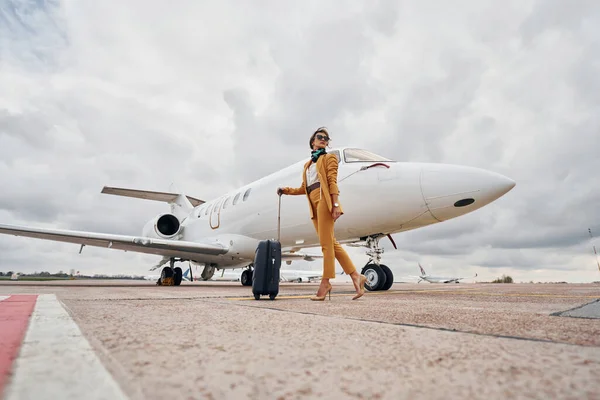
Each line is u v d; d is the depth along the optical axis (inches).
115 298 137.4
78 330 57.8
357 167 289.7
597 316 85.7
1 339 49.4
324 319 76.6
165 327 63.2
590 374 34.5
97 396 26.9
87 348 44.1
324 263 147.4
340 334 57.2
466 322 73.2
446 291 262.8
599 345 48.6
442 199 249.1
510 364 38.4
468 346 47.8
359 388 30.8
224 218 454.9
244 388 30.5
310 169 159.6
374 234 290.5
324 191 145.4
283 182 363.9
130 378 32.3
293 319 76.2
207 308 100.0
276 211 362.9
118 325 64.5
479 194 241.3
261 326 65.5
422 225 269.3
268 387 30.9
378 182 272.8
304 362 39.4
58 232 378.9
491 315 87.7
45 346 44.9
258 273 146.9
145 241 401.1
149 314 83.1
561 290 265.7
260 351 44.6
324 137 155.2
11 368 34.4
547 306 117.2
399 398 28.3
